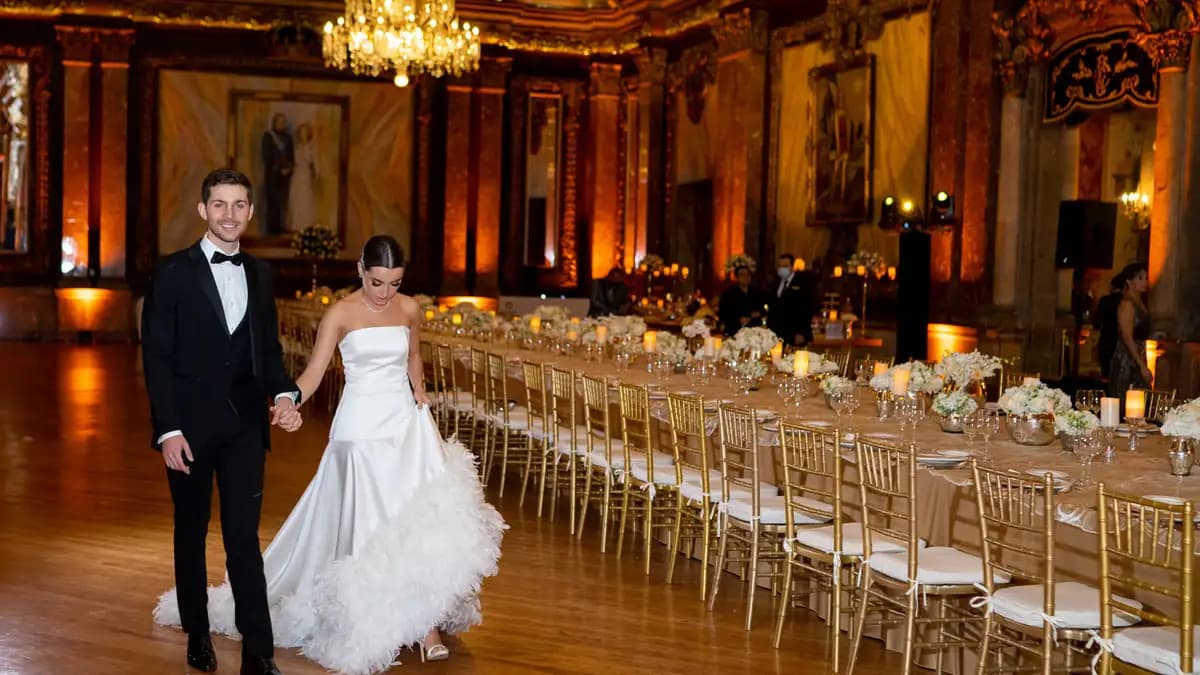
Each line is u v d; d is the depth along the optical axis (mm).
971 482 4945
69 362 17672
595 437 8102
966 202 13117
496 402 9328
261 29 21641
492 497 8891
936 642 4902
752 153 17266
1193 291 10789
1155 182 11070
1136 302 8945
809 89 16203
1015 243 12609
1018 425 5594
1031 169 12609
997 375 9500
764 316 13773
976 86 12984
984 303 12852
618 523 8109
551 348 10852
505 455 8945
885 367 7258
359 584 4793
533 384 8492
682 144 19938
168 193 21469
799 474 6312
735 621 5828
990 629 4426
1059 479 4691
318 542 5129
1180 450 4852
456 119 22188
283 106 21750
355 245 22141
